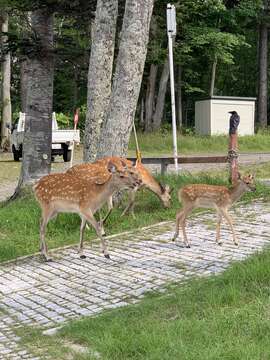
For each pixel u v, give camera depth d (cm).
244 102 3120
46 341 611
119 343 552
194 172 1717
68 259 941
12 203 1383
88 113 1312
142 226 1095
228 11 3444
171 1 1888
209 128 3100
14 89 4522
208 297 641
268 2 3734
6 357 577
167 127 3531
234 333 545
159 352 518
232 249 886
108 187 928
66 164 2336
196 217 1138
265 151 2594
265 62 3878
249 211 1141
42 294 781
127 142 1195
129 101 1177
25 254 1000
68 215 1129
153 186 1170
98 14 1288
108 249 970
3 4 1424
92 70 1302
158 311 639
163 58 2769
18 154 2575
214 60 3591
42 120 1459
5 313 721
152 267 834
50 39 1429
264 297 618
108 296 733
